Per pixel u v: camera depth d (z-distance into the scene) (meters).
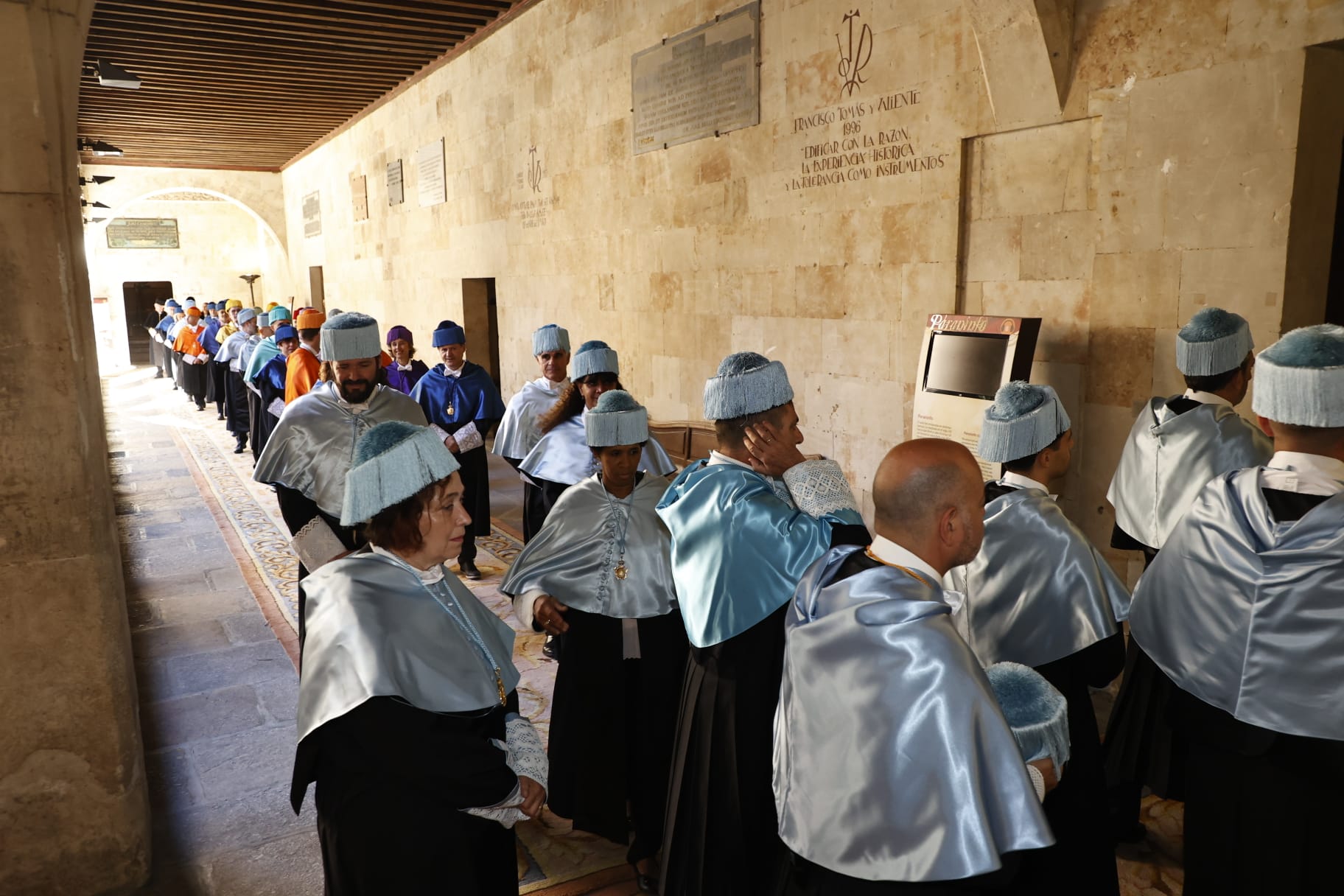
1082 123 5.20
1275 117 4.27
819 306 7.12
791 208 7.30
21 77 2.76
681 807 2.57
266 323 12.10
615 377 4.96
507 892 2.13
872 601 1.67
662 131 8.76
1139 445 3.74
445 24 11.78
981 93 5.66
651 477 3.42
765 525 2.31
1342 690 2.10
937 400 5.49
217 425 15.03
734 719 2.39
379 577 2.02
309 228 22.39
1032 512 2.66
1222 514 2.32
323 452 4.10
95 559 3.03
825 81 6.84
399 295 16.50
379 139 16.56
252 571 7.12
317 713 1.87
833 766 1.65
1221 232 4.52
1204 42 4.51
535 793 2.11
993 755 1.54
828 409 7.12
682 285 8.75
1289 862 2.23
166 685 5.02
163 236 27.73
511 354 12.45
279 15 10.92
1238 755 2.29
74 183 3.12
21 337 2.84
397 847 1.91
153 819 3.68
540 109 10.97
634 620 3.21
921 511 1.75
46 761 3.04
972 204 5.89
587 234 10.26
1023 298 5.63
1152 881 3.19
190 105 16.20
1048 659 2.55
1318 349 2.18
